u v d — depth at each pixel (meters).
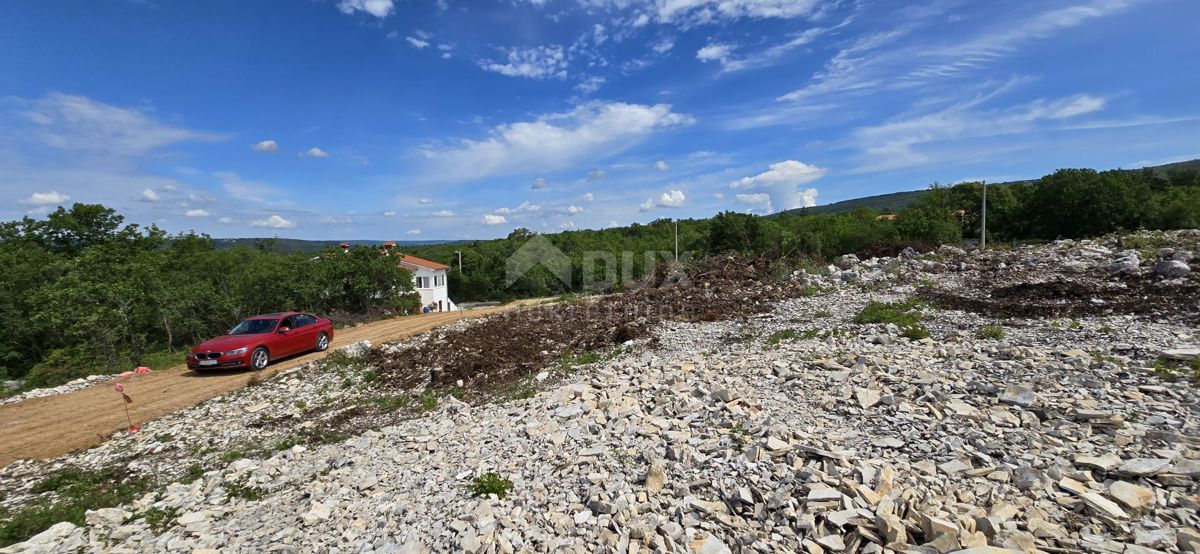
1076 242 20.06
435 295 42.31
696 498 4.24
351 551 4.25
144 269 19.84
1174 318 9.07
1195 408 4.93
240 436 8.05
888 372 6.97
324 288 25.17
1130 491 3.66
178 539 4.76
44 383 13.26
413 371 11.44
